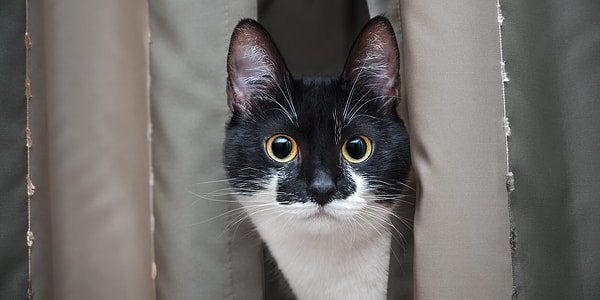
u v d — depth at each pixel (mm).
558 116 530
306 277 573
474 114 513
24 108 540
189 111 546
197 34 547
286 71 562
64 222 546
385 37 546
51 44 549
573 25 534
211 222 546
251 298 549
